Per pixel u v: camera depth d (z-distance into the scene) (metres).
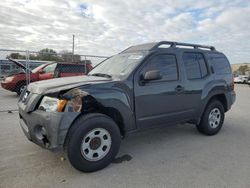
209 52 5.36
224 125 6.29
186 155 4.05
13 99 10.61
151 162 3.74
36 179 3.13
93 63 11.96
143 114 3.95
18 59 11.29
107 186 2.98
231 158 3.93
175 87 4.37
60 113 3.07
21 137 4.87
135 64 3.97
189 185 3.02
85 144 3.27
